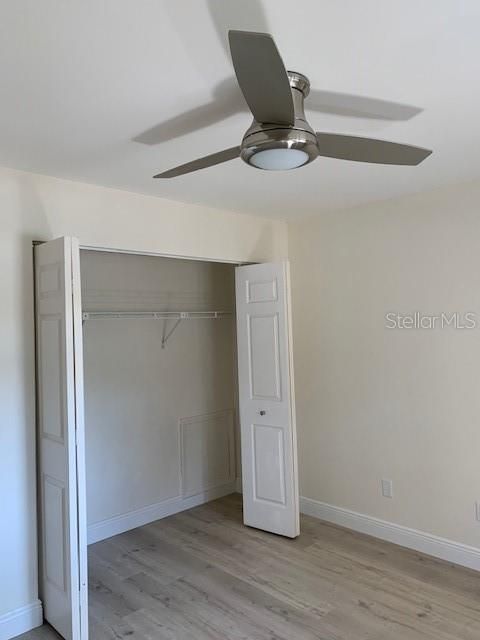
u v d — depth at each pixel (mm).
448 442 3139
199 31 1401
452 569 3047
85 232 2840
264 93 1322
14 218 2574
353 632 2447
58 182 2742
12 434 2539
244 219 3781
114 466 3781
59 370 2398
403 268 3344
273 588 2885
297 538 3543
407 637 2400
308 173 2750
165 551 3422
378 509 3518
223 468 4594
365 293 3568
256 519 3746
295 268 4059
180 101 1838
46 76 1637
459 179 2953
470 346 3027
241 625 2533
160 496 4066
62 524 2395
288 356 3480
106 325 3793
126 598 2820
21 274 2590
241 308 3744
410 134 2223
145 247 3127
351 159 1862
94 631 2514
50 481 2516
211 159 1821
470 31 1417
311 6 1296
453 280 3094
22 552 2553
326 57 1550
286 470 3529
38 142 2217
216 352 4582
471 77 1698
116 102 1837
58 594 2453
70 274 2340
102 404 3734
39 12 1296
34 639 2461
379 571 3045
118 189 2984
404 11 1321
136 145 2266
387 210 3422
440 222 3146
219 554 3342
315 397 3910
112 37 1420
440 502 3182
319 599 2752
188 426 4312
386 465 3463
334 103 1897
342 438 3729
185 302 4355
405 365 3348
